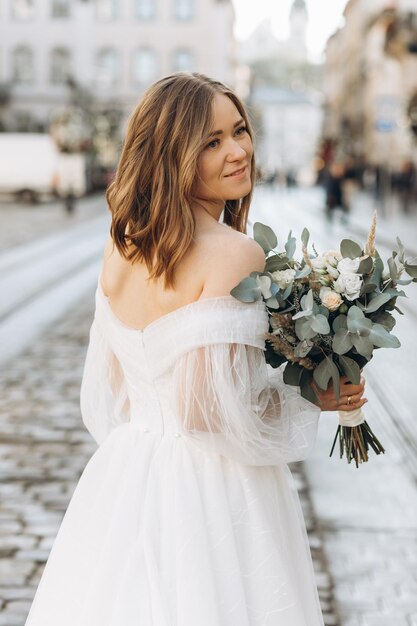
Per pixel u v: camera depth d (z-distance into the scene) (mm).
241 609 1733
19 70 54969
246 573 1781
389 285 1887
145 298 1879
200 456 1860
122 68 55188
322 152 59719
